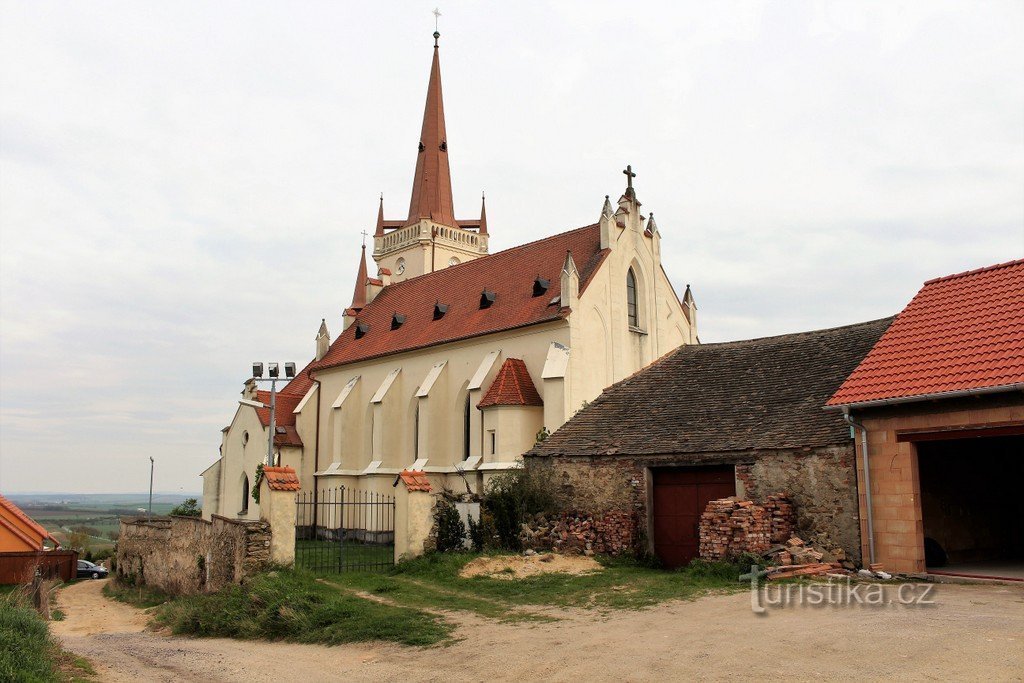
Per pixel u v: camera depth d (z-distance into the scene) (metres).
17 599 27.08
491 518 29.03
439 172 65.94
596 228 43.22
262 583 22.97
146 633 23.75
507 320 41.47
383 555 32.50
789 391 28.02
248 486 52.88
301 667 15.88
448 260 64.56
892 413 21.22
